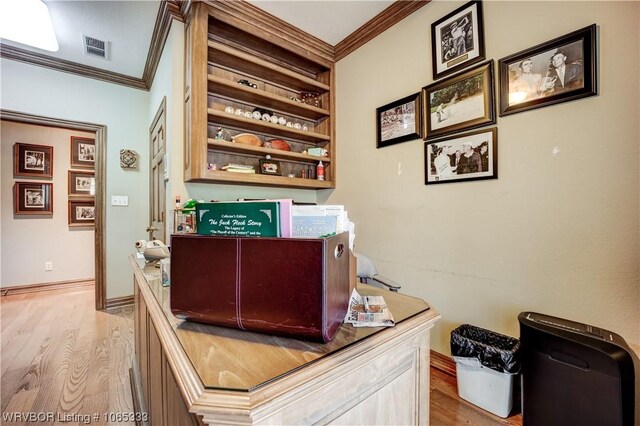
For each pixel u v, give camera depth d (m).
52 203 3.93
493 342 1.57
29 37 2.24
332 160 2.78
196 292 0.65
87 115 2.99
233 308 0.61
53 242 3.92
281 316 0.58
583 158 1.36
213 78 2.08
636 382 1.06
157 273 1.38
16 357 2.09
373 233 2.43
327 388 0.53
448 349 1.90
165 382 0.77
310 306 0.56
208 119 2.22
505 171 1.63
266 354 0.54
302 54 2.57
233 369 0.49
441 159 1.92
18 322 2.74
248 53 2.47
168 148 2.23
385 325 0.69
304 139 2.86
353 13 2.22
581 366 1.11
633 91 1.23
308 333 0.56
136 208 3.26
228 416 0.41
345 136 2.69
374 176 2.42
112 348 2.23
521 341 1.32
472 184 1.78
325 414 0.54
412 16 2.11
